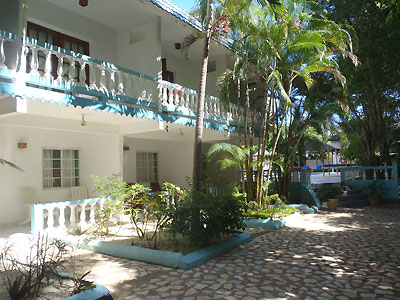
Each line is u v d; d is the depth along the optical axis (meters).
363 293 4.32
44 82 6.55
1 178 8.66
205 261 5.80
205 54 7.40
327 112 12.41
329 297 4.20
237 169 15.20
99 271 5.24
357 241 7.30
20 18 6.25
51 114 8.24
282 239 7.62
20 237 7.19
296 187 13.74
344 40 10.08
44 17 8.88
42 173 9.66
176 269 5.37
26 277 3.93
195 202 6.36
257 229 8.82
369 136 15.71
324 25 9.88
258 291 4.41
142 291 4.42
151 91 9.07
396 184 14.22
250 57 10.28
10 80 6.07
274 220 9.20
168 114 9.58
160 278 4.93
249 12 8.85
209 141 15.34
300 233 8.28
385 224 9.38
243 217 6.95
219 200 6.48
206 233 6.23
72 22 9.59
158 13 9.73
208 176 9.19
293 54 10.31
